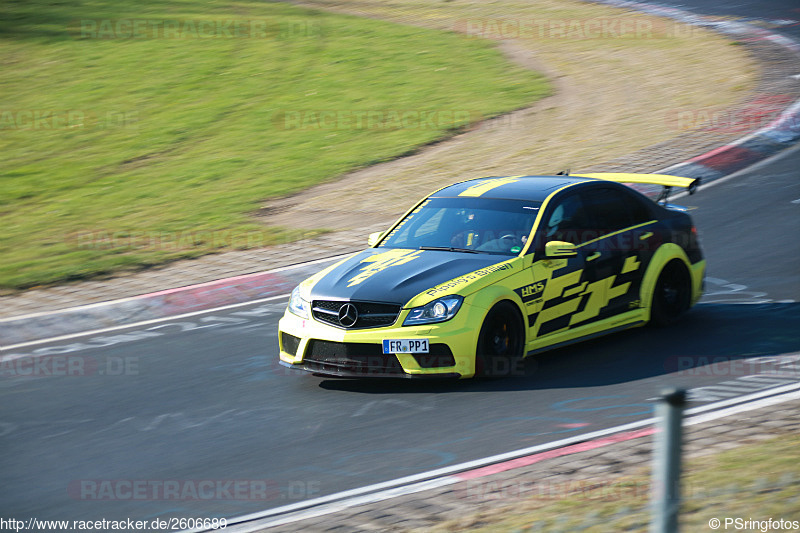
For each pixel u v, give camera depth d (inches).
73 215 1461.6
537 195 775.1
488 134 1839.3
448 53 2625.5
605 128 1793.8
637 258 792.9
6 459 592.4
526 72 2388.0
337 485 515.2
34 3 3262.8
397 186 1530.5
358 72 2444.6
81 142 1948.8
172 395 709.9
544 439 561.3
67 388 740.0
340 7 3462.1
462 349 671.1
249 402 681.6
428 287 686.5
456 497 474.0
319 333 692.7
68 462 581.6
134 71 2503.7
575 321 751.1
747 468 466.3
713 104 1892.2
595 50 2628.0
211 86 2348.7
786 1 3299.7
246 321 924.6
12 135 2015.3
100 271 1131.9
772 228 1142.3
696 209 1264.8
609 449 528.4
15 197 1593.3
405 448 567.2
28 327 925.8
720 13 3161.9
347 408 653.3
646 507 428.1
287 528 452.4
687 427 552.4
